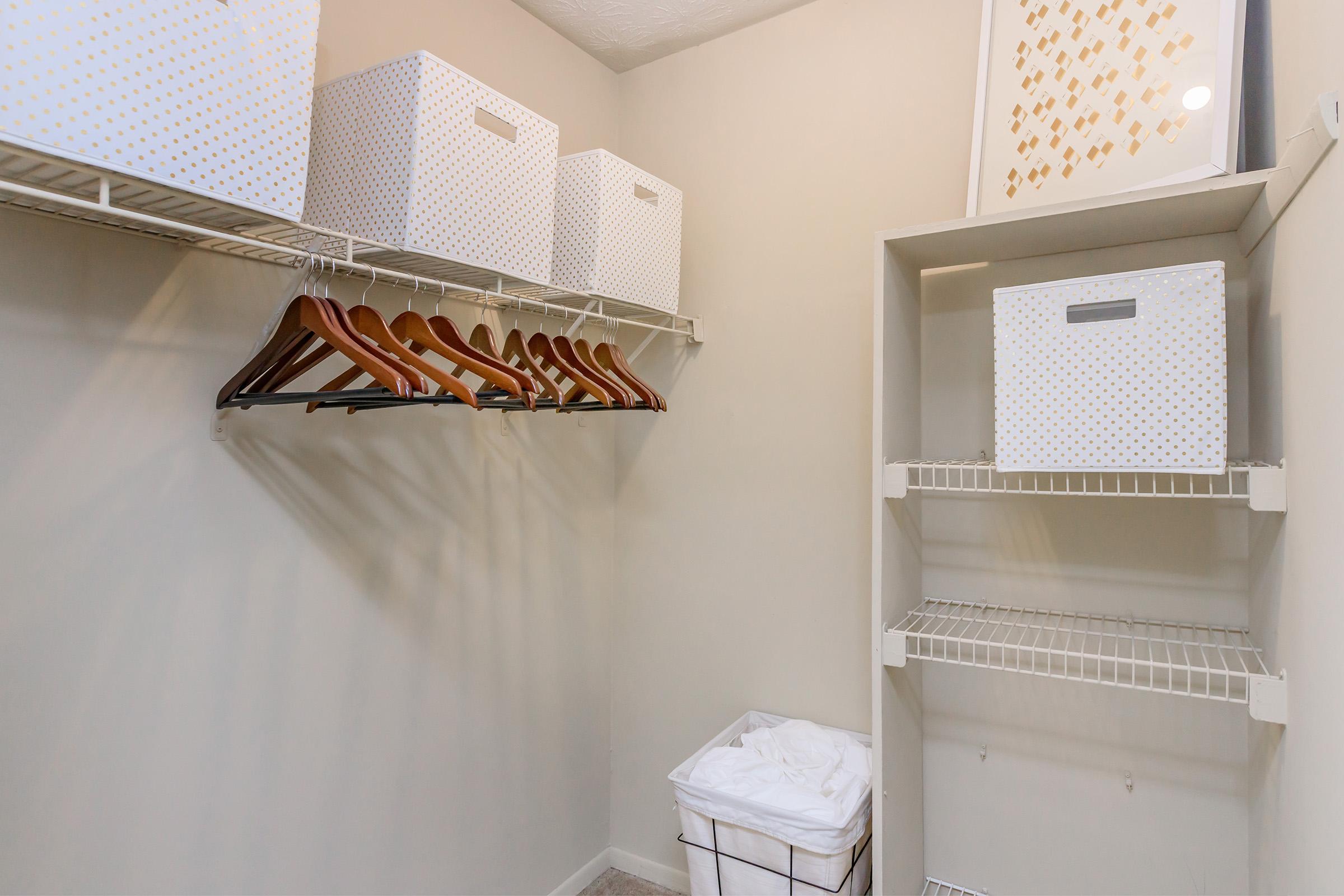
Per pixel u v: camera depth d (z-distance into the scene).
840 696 1.94
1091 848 1.61
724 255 2.13
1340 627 0.85
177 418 1.25
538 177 1.47
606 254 1.70
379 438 1.60
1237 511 1.46
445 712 1.76
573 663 2.17
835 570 1.95
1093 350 1.24
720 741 1.89
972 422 1.73
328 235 1.11
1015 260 1.67
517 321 1.94
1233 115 1.20
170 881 1.24
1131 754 1.56
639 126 2.30
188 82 0.92
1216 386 1.15
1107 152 1.36
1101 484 1.26
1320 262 0.92
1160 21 1.31
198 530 1.28
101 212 0.90
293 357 1.24
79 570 1.13
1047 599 1.65
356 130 1.29
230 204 0.98
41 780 1.09
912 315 1.69
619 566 2.33
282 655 1.41
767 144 2.06
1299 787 1.04
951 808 1.76
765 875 1.53
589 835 2.24
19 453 1.07
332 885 1.51
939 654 1.76
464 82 1.30
